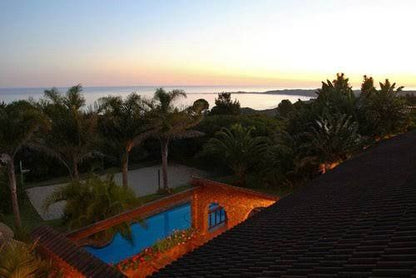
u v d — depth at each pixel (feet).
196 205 46.91
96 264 21.81
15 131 46.29
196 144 99.81
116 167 97.45
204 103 75.25
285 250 15.10
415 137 49.96
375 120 77.92
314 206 22.93
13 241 27.25
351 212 18.44
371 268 9.91
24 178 84.28
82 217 44.29
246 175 82.38
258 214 26.50
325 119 67.82
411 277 8.31
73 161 59.52
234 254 16.98
